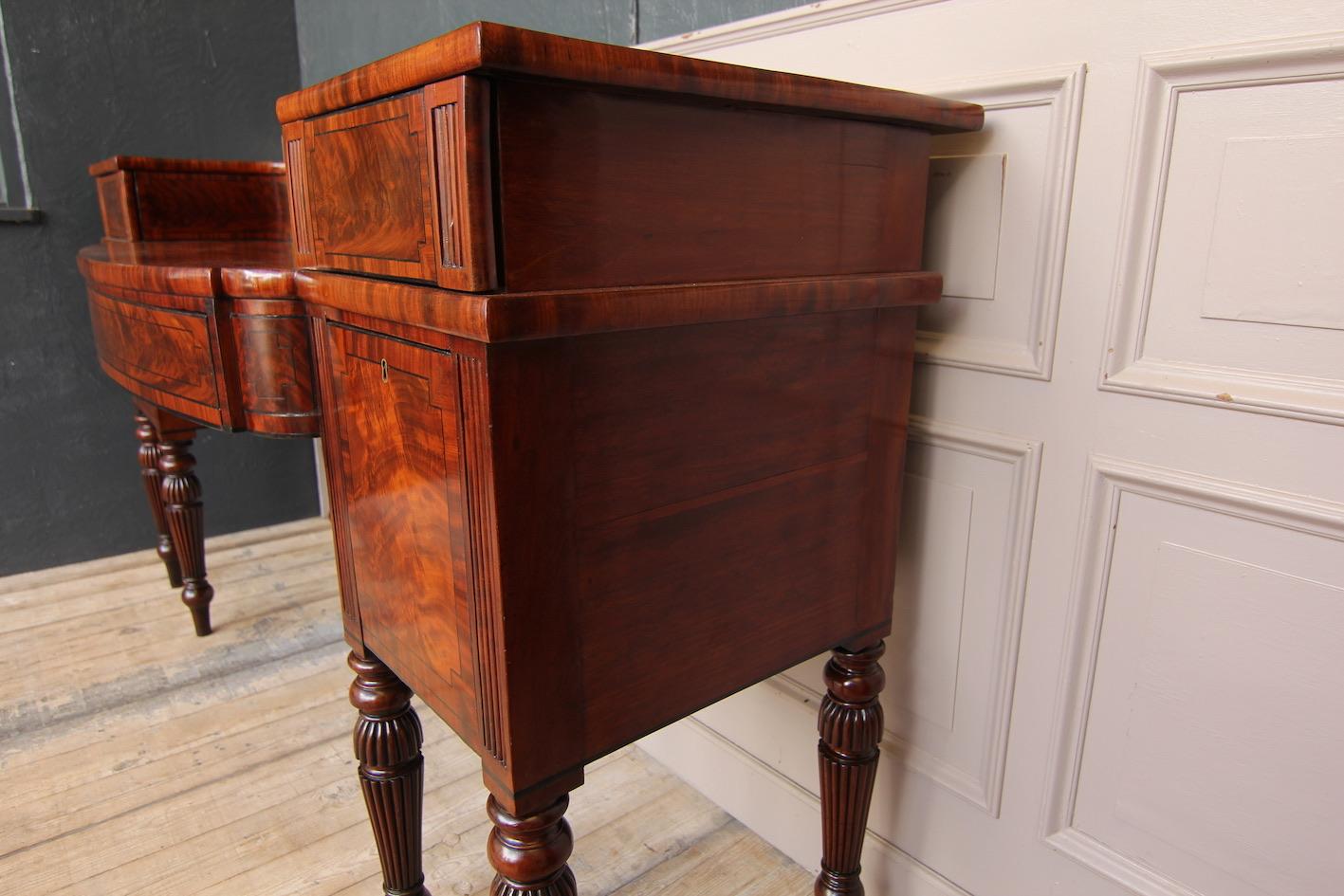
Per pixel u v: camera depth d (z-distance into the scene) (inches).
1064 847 33.3
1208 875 29.9
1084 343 29.6
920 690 37.4
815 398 28.5
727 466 26.4
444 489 23.3
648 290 22.0
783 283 25.5
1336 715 26.2
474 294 19.8
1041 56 29.0
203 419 38.5
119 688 59.8
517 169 19.6
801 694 42.6
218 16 81.7
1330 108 23.9
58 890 41.7
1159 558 29.2
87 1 74.6
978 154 31.4
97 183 72.7
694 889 42.3
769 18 37.1
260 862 43.9
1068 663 31.9
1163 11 26.2
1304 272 24.9
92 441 80.4
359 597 31.0
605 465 23.3
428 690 27.2
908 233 30.1
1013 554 32.8
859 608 32.9
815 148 26.0
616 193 21.5
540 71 18.4
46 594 74.4
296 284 29.5
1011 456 32.3
